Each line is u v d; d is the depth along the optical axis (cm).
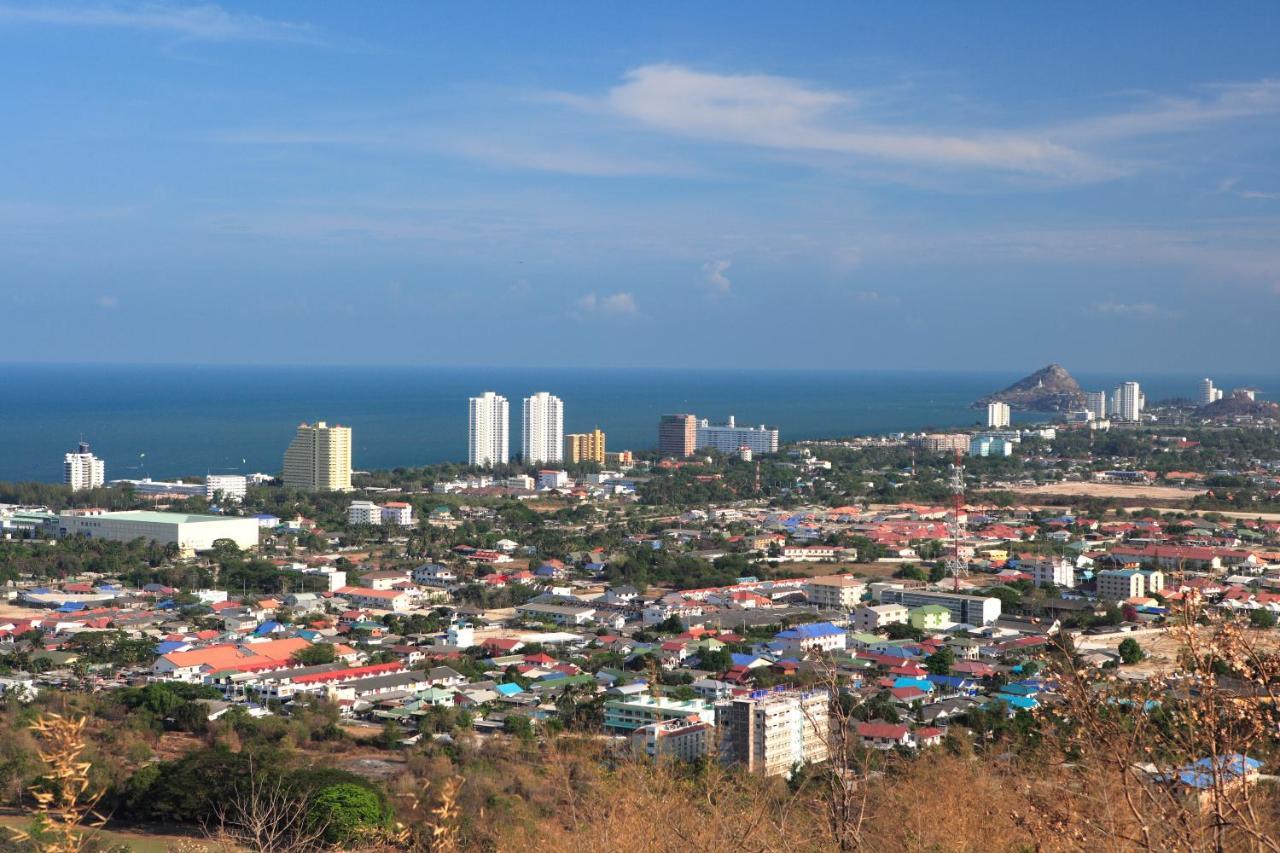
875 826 4069
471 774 9362
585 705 13125
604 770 5806
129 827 8744
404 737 12619
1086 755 2559
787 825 3669
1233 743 2325
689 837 3734
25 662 15512
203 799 8719
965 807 3884
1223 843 2362
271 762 9394
